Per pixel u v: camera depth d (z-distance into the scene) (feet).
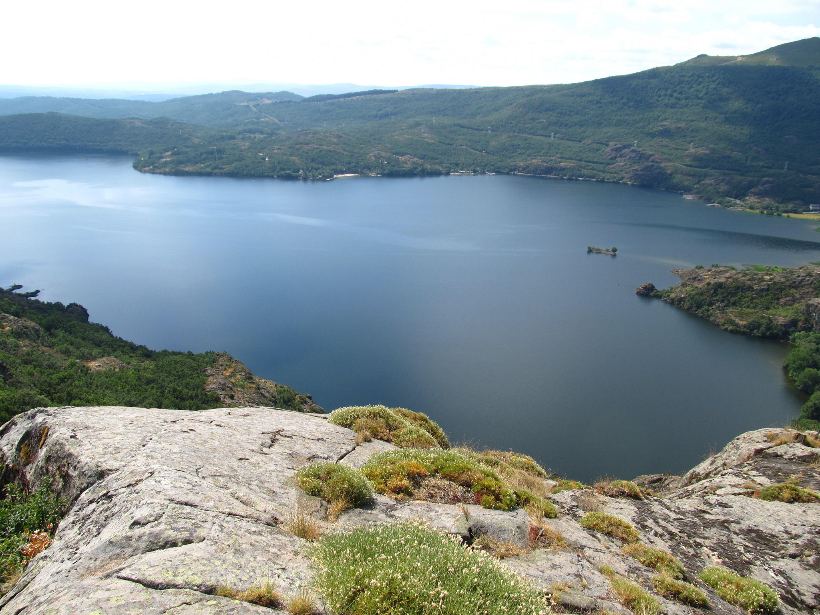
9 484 43.78
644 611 34.24
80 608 21.40
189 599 22.88
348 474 40.70
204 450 42.27
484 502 44.91
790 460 73.82
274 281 650.43
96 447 41.01
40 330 297.94
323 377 427.74
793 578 46.29
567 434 358.84
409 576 25.31
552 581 35.94
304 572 27.35
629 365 471.21
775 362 491.72
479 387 418.72
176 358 294.66
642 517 53.88
